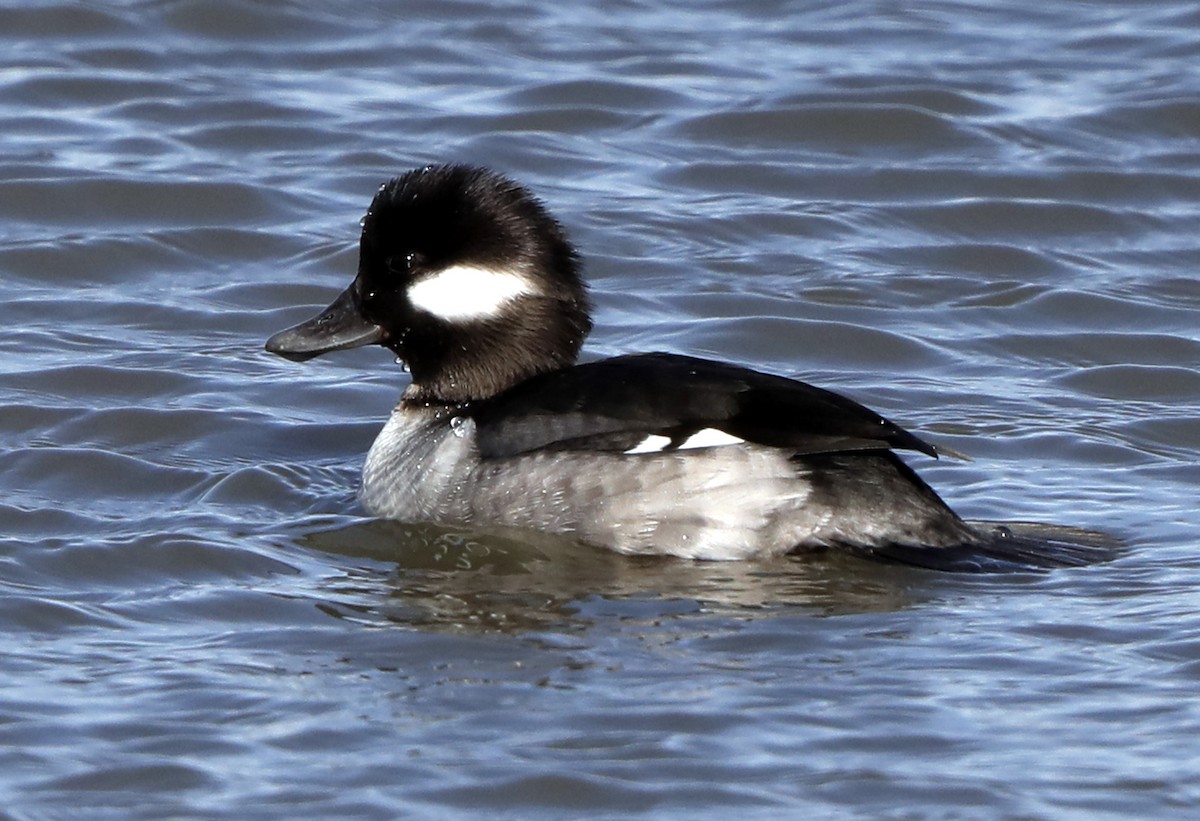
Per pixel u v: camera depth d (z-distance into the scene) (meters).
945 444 14.46
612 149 20.84
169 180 19.30
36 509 12.78
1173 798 9.04
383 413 15.17
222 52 23.05
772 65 22.89
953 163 20.47
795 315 17.28
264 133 20.86
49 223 18.84
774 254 18.56
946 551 11.82
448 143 20.80
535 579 11.62
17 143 20.34
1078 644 10.65
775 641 10.68
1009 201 19.62
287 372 15.88
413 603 11.30
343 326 13.14
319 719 9.76
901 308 17.50
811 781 9.16
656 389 12.09
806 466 11.85
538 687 10.10
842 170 20.20
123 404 15.08
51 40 22.97
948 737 9.59
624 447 11.97
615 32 24.06
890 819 8.87
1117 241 19.19
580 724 9.69
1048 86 22.36
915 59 23.14
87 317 16.94
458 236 12.73
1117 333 16.89
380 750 9.45
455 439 12.56
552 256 12.86
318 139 20.81
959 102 21.72
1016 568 11.70
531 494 12.13
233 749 9.45
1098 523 12.77
